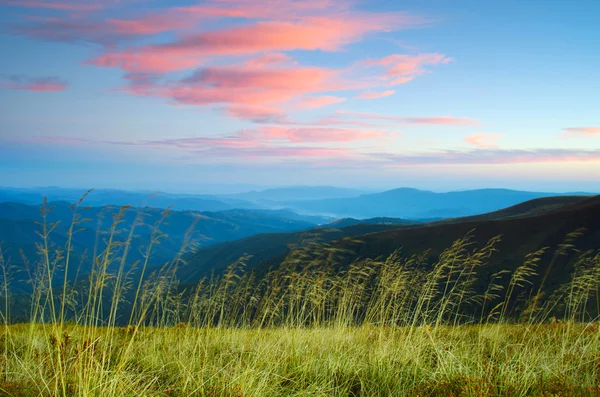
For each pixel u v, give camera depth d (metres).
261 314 10.12
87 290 6.66
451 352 8.15
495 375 7.08
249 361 7.21
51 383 5.70
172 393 6.25
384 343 8.30
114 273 6.84
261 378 6.71
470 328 10.16
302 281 10.28
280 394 6.47
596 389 6.32
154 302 8.77
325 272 10.39
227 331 9.76
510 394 6.35
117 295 6.90
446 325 10.05
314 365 7.69
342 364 7.75
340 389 6.89
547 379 7.04
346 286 10.20
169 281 8.43
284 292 10.28
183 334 9.22
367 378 7.24
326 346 8.49
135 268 7.03
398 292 9.88
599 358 7.84
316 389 6.60
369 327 9.74
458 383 6.75
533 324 10.05
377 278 10.34
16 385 5.73
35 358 7.12
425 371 7.50
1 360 7.08
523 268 10.48
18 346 8.32
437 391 6.54
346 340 8.82
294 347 8.51
